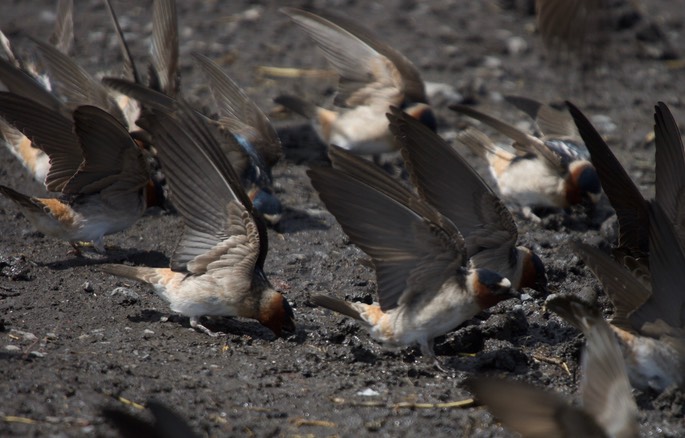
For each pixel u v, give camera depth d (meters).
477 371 12.27
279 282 14.73
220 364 11.94
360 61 18.53
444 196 12.64
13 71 14.71
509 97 19.38
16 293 13.64
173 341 12.48
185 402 10.79
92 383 10.90
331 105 21.58
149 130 12.02
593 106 22.45
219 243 12.42
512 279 13.71
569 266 15.33
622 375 8.23
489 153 18.50
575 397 11.86
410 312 11.73
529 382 12.09
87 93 15.98
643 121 21.91
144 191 15.05
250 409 10.87
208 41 24.78
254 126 17.45
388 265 11.46
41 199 14.55
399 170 19.30
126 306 13.52
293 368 11.99
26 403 10.34
